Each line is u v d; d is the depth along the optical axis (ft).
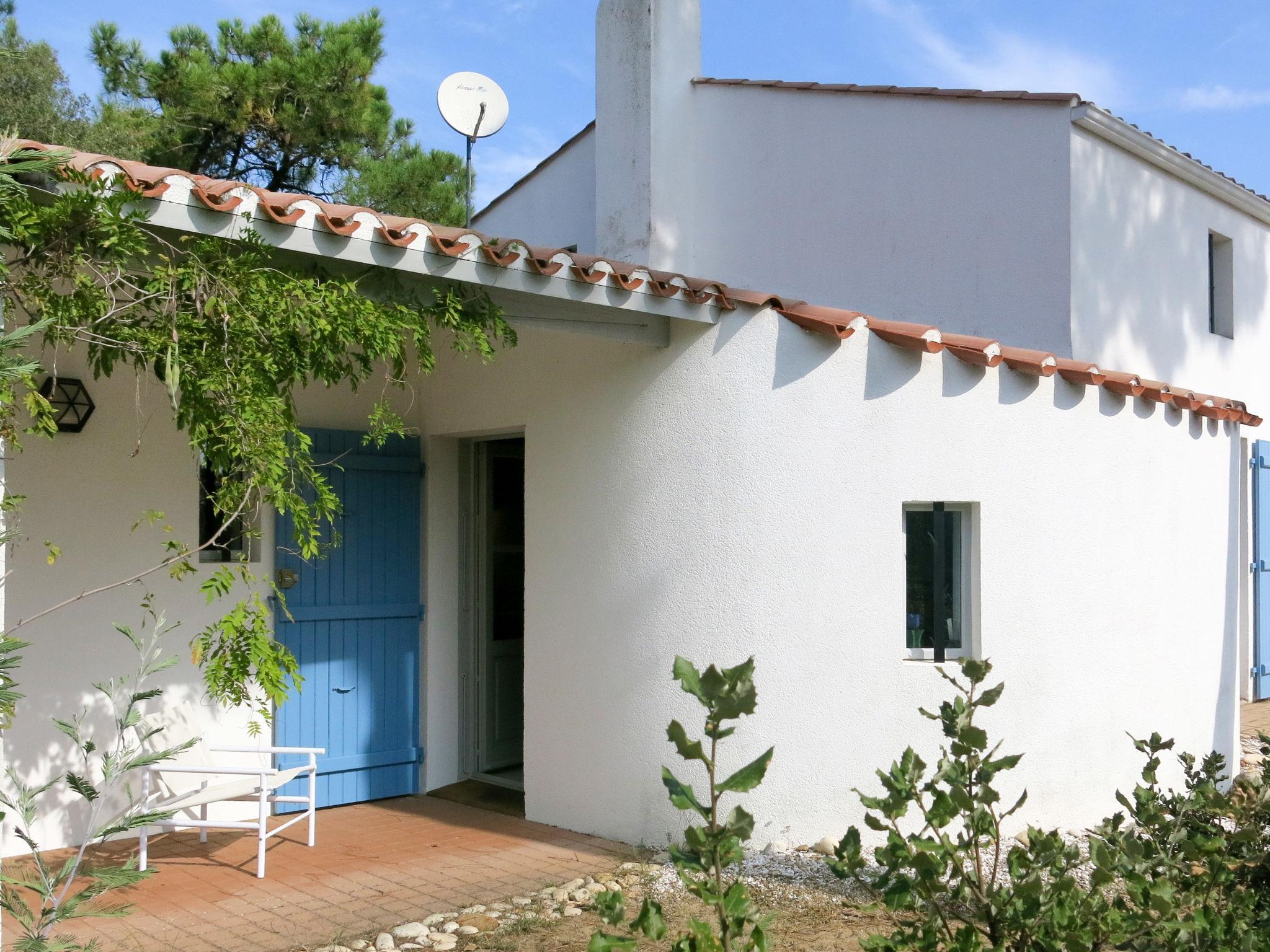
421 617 27.22
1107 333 31.27
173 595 23.15
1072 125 30.17
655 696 21.99
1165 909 9.11
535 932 17.37
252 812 24.38
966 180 31.65
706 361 21.80
